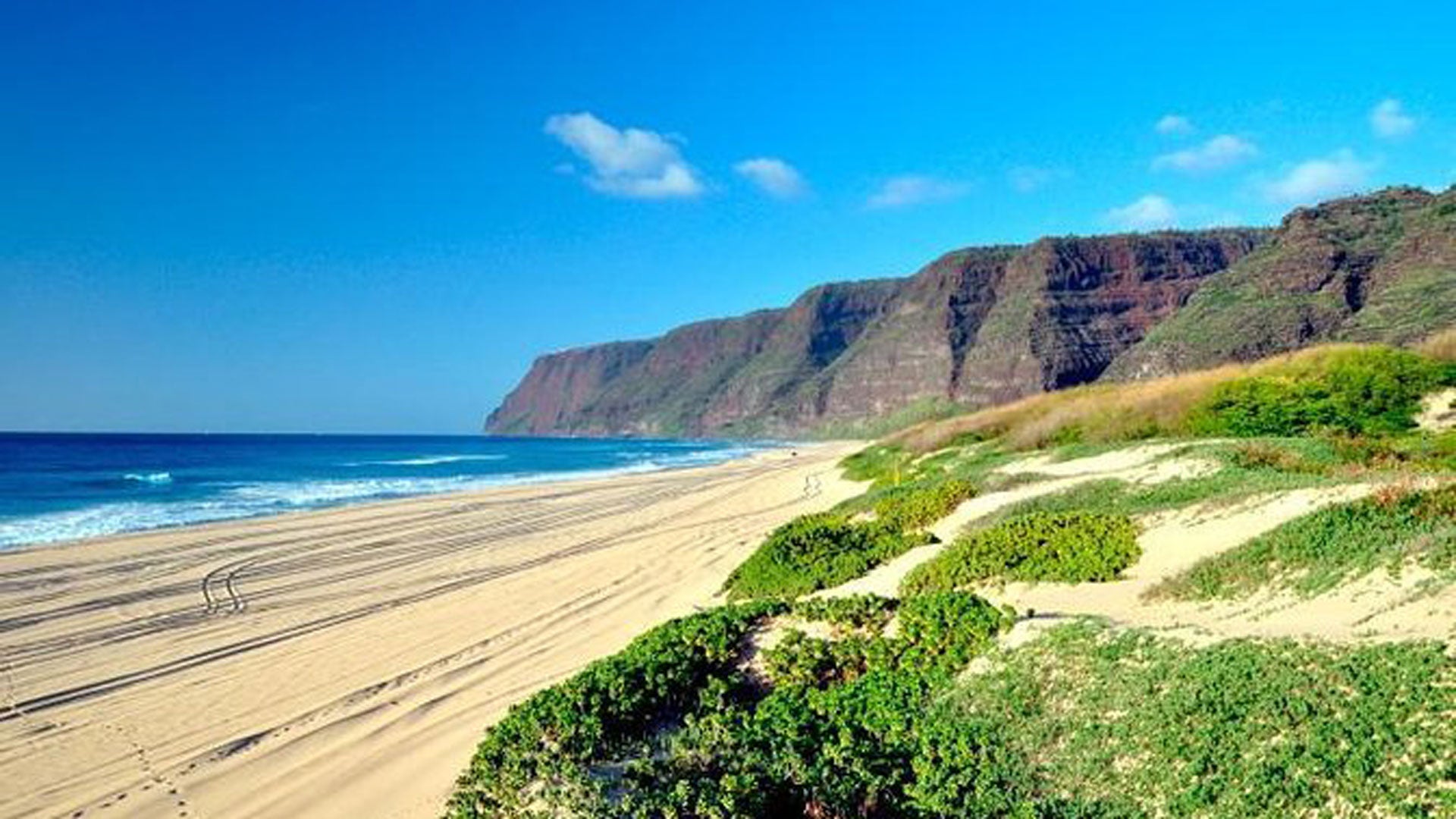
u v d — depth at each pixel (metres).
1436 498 12.37
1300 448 20.77
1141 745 7.83
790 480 50.56
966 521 19.67
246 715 12.34
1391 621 9.12
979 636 10.70
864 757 8.55
